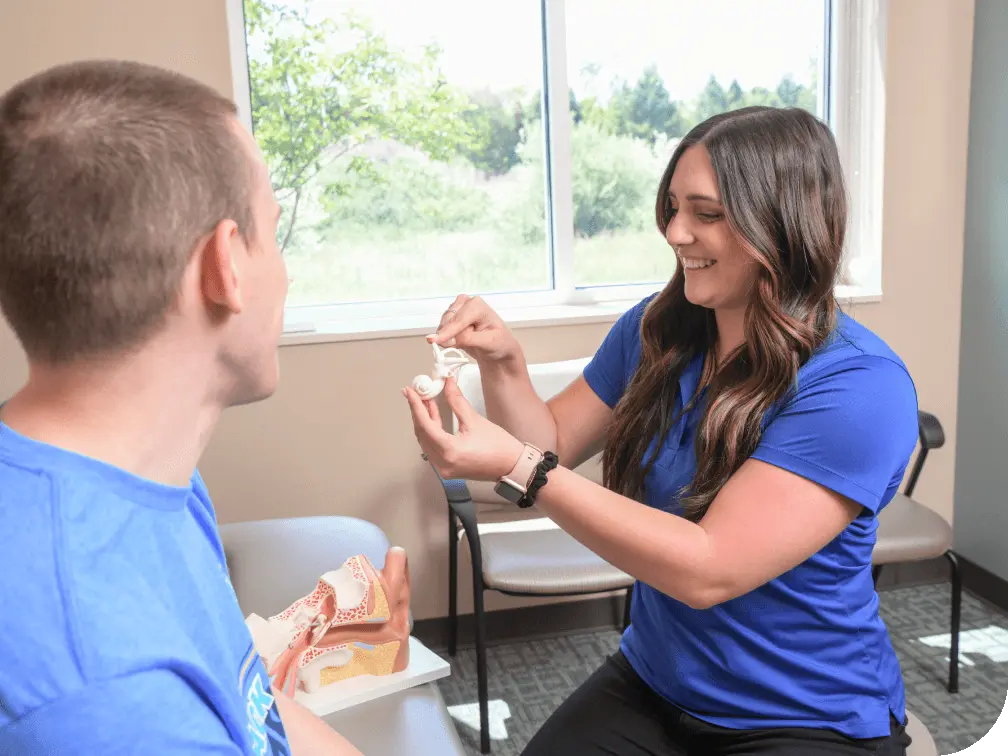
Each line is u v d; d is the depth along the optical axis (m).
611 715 1.43
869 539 1.29
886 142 3.06
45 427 0.58
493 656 2.90
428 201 2.99
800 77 3.16
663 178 1.36
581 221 3.12
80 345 0.57
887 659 1.35
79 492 0.55
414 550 2.92
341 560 1.77
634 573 1.20
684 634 1.33
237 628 0.72
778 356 1.23
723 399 1.27
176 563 0.61
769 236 1.22
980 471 3.14
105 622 0.51
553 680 2.74
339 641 1.32
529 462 1.20
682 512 1.38
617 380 1.61
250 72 2.80
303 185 2.90
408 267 3.02
